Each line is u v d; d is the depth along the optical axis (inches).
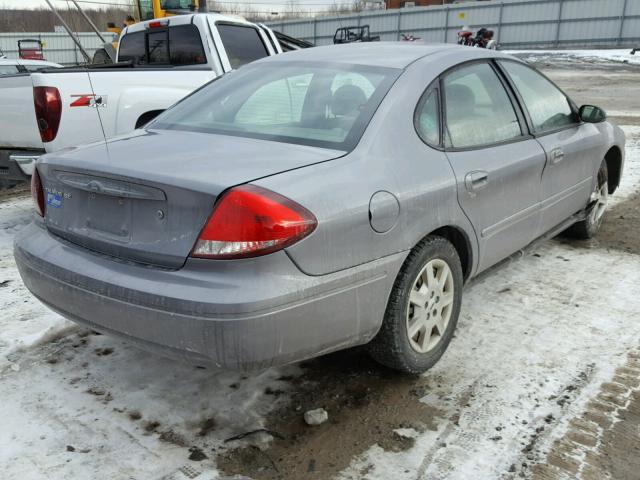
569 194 163.6
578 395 111.2
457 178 114.7
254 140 108.7
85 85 201.0
